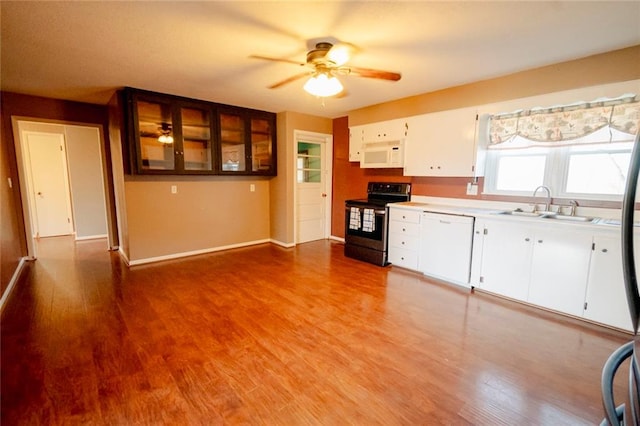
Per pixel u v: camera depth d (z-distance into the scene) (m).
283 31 2.23
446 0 1.83
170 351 2.19
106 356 2.12
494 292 3.19
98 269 3.98
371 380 1.91
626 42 2.40
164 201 4.35
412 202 4.32
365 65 2.91
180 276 3.74
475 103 3.41
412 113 4.00
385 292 3.29
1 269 3.00
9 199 3.76
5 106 3.90
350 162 5.36
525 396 1.78
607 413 0.67
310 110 4.97
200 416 1.62
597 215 2.92
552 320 2.70
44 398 1.73
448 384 1.88
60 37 2.31
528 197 3.32
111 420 1.59
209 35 2.30
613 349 2.26
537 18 2.03
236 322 2.62
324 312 2.81
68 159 5.45
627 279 0.62
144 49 2.54
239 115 4.71
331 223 5.85
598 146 2.91
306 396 1.77
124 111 3.78
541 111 3.10
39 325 2.54
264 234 5.55
